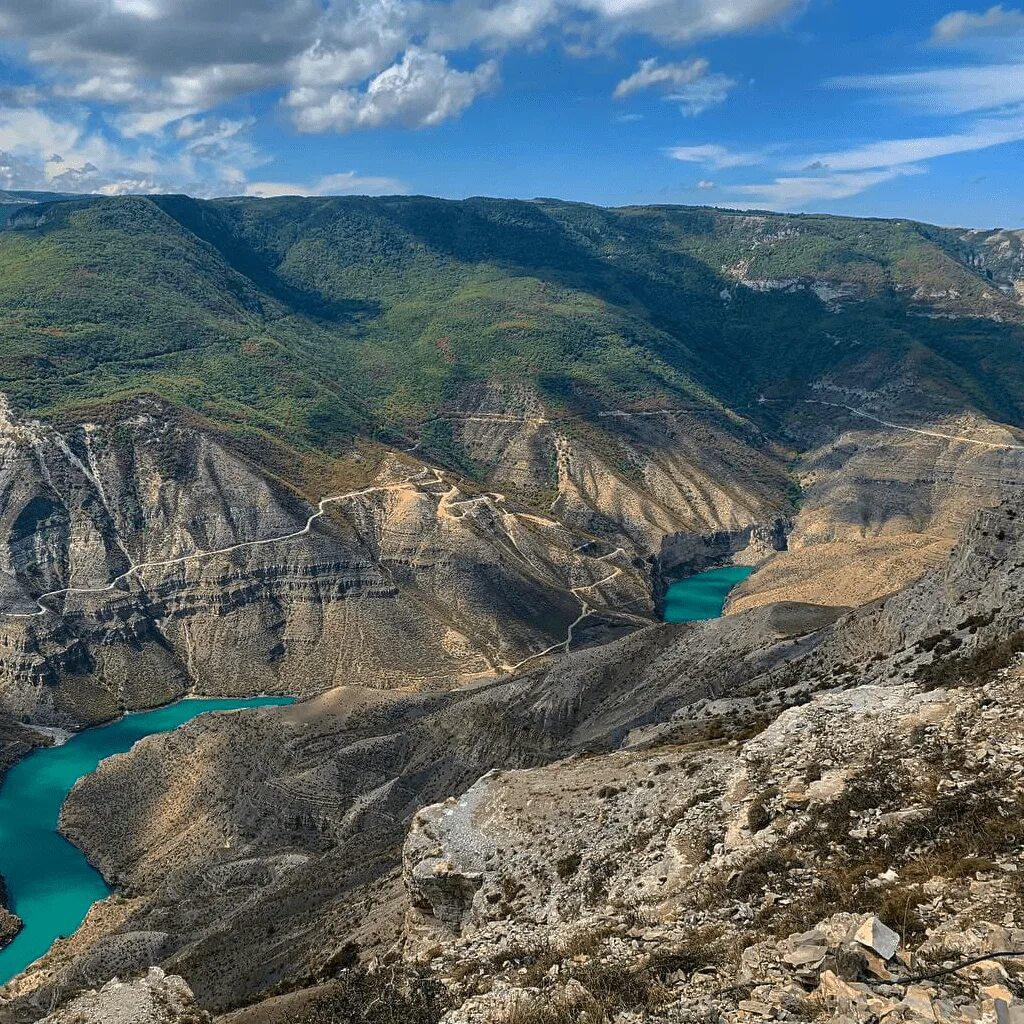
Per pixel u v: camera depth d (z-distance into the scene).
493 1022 22.64
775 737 37.69
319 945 59.78
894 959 17.44
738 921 24.58
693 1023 17.48
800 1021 16.11
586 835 40.72
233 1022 41.72
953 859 22.22
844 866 24.72
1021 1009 14.39
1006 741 28.64
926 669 50.38
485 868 43.41
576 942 27.83
